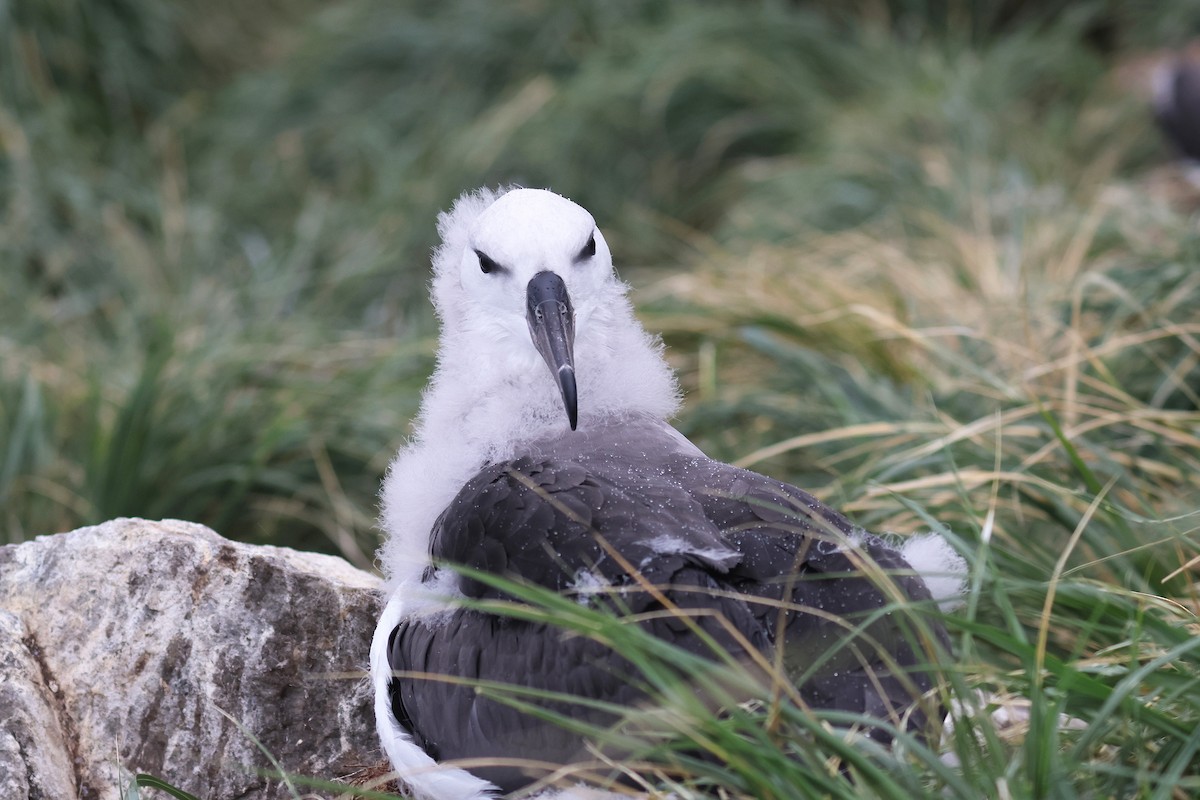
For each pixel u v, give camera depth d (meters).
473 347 7.00
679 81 18.31
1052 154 17.42
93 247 16.75
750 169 17.59
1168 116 18.25
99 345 14.31
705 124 18.27
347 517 11.13
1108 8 21.52
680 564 5.49
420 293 16.11
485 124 18.44
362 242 16.83
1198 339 10.22
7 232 16.48
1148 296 10.78
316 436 11.59
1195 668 6.45
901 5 20.98
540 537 5.73
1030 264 13.02
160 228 17.28
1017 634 6.07
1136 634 6.12
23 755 6.38
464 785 5.68
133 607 7.05
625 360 7.01
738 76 18.47
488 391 6.93
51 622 7.05
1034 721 5.47
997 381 9.73
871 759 5.27
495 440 6.62
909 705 5.49
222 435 11.54
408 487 6.58
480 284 6.97
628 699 5.43
